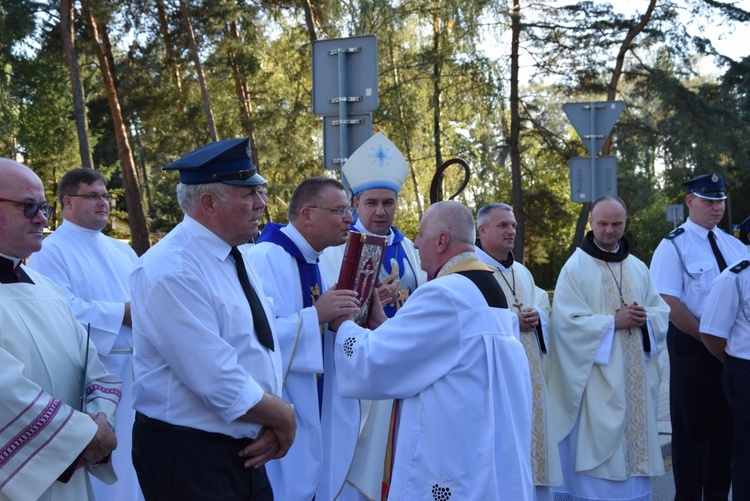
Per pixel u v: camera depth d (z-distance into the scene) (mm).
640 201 24578
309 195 4016
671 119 22594
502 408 3195
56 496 2689
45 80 28609
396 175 4664
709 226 5746
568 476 5512
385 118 24094
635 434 5352
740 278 4555
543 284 32625
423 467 3158
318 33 24297
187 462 2902
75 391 2949
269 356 3119
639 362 5398
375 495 4285
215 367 2809
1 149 30531
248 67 26812
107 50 24734
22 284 2867
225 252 3072
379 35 23750
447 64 24031
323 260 4750
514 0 23203
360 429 4336
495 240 5352
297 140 29078
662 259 5699
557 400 5488
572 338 5410
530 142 24625
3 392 2521
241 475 2988
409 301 3314
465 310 3211
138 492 4688
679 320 5414
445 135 26156
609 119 7055
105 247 5031
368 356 3264
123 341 4641
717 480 5391
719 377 5293
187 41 25000
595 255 5598
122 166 24562
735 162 23328
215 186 3023
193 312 2869
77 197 4887
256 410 2908
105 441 2811
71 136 30453
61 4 20859
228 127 28688
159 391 2947
